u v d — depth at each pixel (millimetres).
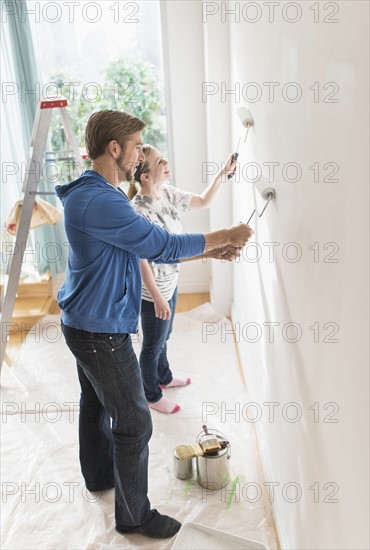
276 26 1669
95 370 1918
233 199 3309
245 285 2914
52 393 3000
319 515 1433
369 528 1002
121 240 1722
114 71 3689
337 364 1172
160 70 3703
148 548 2072
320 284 1292
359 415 1030
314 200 1308
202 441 2322
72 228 1758
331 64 1110
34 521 2199
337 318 1156
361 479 1039
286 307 1732
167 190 2562
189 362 3219
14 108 3592
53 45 3602
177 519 2186
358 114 960
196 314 3715
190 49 3576
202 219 3961
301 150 1413
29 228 2936
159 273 2516
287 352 1759
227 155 3379
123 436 1986
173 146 3809
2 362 3107
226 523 2158
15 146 3648
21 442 2637
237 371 3123
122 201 1729
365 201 945
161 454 2521
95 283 1811
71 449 2584
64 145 3766
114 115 1760
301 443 1612
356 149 981
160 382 2955
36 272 3969
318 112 1232
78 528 2166
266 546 1889
